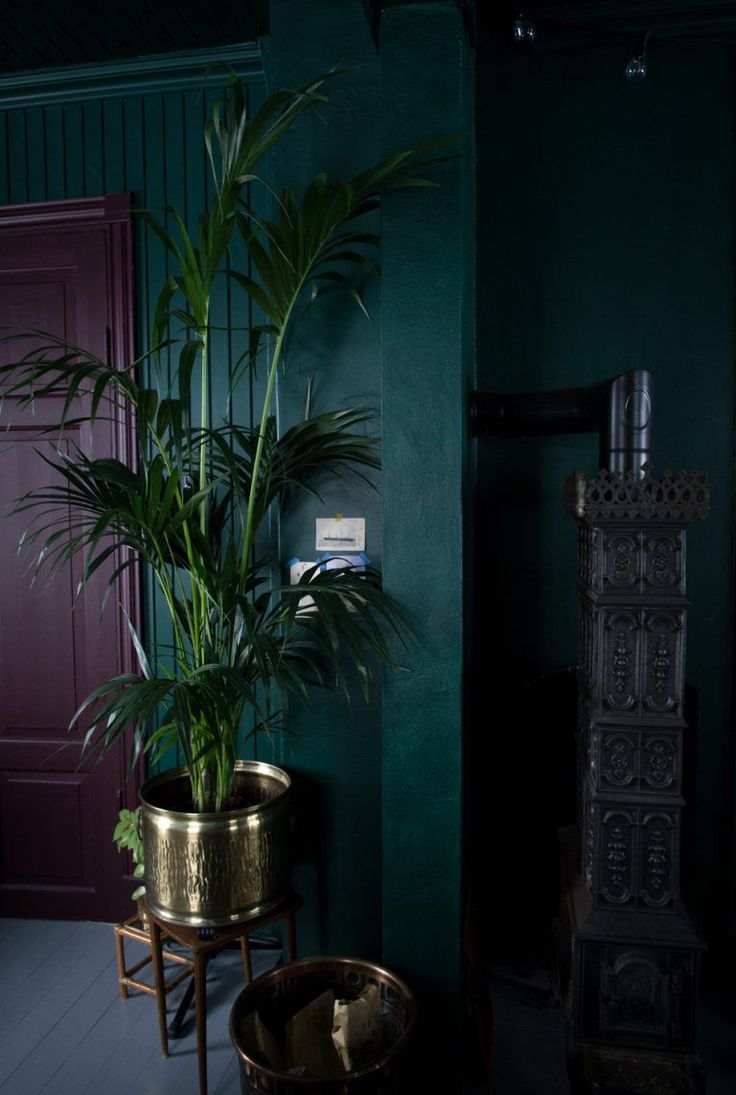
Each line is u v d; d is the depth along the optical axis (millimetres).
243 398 2738
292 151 2264
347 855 2348
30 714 2936
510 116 2613
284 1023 1941
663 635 1891
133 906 2887
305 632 2309
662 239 2568
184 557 2102
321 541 2322
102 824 2891
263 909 2039
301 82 2248
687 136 2543
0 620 2945
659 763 1904
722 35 2494
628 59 2549
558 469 2643
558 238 2615
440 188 1874
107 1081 2082
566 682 2596
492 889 2646
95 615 2873
